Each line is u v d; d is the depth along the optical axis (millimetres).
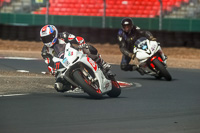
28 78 41719
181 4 105438
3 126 19750
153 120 22406
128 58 46531
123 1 110500
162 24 97750
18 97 30094
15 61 57938
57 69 28484
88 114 23547
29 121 21109
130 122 21625
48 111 24234
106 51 86562
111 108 25828
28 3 113250
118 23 100062
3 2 115375
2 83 37500
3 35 103500
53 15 104250
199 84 41656
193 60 74375
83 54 28516
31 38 101812
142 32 45062
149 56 44250
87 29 98875
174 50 89688
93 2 112688
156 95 33375
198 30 96688
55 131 18953
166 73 43812
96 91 28484
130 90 36594
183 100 30641
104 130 19516
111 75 30828
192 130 20234
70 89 29438
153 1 109000
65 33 29578
